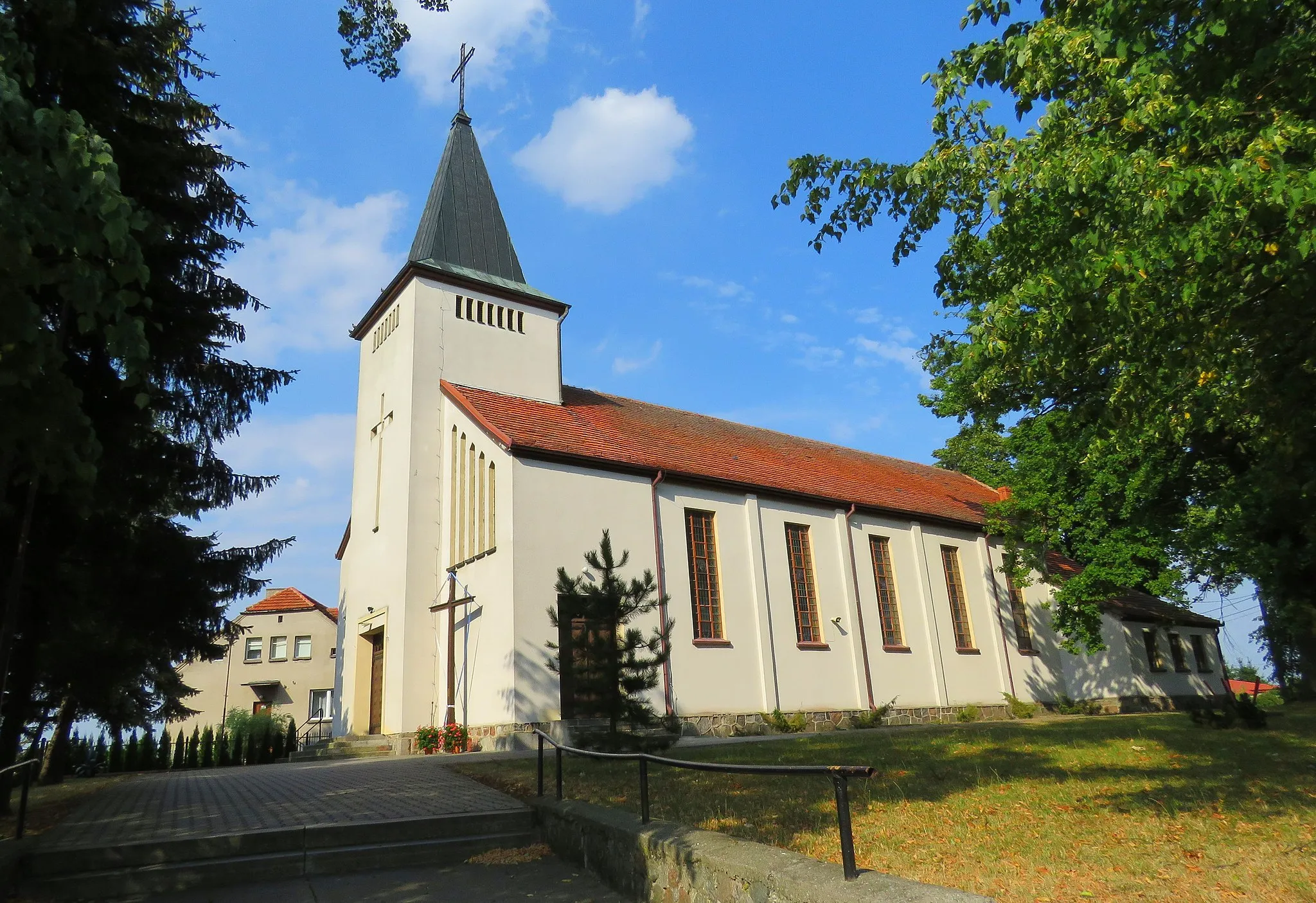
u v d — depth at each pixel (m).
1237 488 16.36
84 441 5.46
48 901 7.61
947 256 9.88
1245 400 9.09
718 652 22.56
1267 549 16.94
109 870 8.10
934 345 13.45
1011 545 28.06
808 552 26.17
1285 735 14.07
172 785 13.59
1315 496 12.58
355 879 8.23
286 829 8.84
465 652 21.42
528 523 20.36
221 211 11.91
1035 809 8.31
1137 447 20.12
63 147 4.98
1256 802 7.93
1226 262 6.85
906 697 26.98
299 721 45.69
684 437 27.84
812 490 26.70
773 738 18.95
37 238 4.84
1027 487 27.27
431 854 8.85
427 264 25.25
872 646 26.64
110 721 21.45
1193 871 5.74
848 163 9.21
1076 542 27.02
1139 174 6.59
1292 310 7.57
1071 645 27.33
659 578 22.11
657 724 12.98
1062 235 8.12
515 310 26.91
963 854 6.70
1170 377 8.05
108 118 9.21
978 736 16.30
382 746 22.06
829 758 13.05
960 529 31.64
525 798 10.52
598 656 12.88
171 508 13.77
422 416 24.22
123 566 11.55
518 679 19.14
